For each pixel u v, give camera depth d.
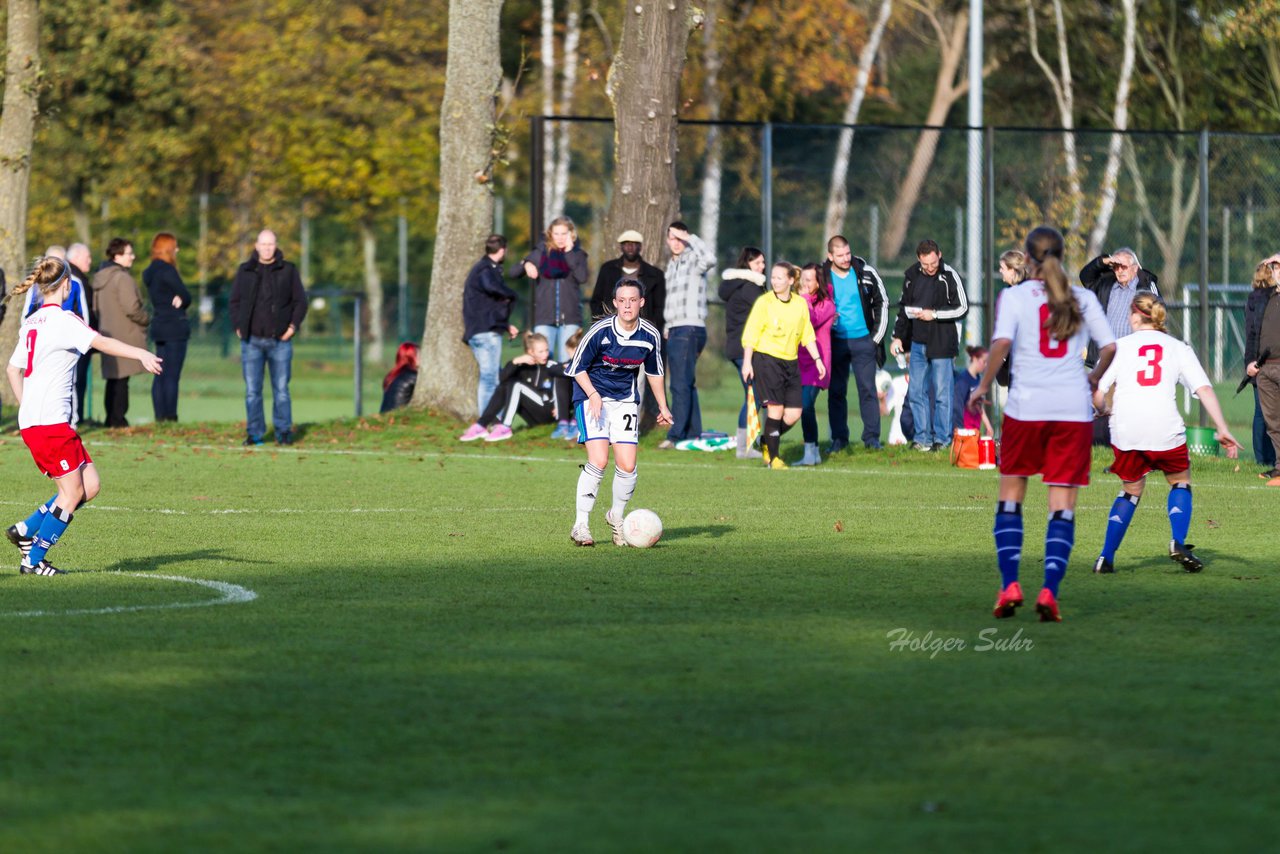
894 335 68.25
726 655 26.44
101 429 76.25
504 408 74.38
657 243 77.19
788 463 65.12
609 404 40.62
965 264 93.69
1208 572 36.53
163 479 57.34
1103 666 25.72
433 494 53.28
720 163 88.00
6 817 17.86
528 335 73.88
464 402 79.75
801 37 143.75
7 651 26.70
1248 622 29.86
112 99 175.62
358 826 17.53
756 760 20.08
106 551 39.47
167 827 17.48
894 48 181.00
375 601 31.92
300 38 165.12
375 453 68.38
